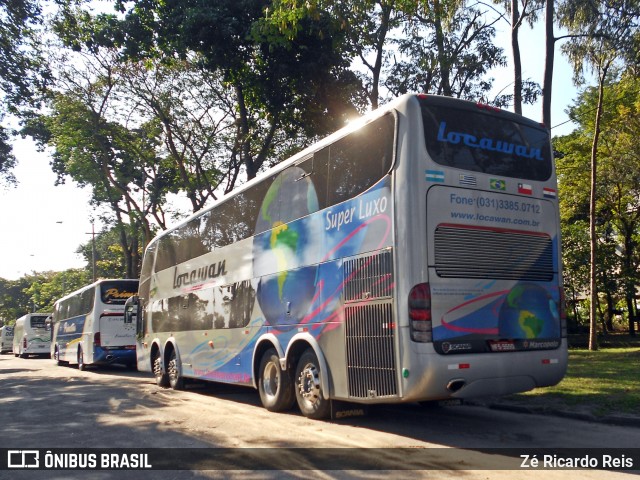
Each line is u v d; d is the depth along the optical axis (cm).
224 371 1134
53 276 8538
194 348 1291
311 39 1841
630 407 816
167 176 2842
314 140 2217
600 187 2481
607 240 2850
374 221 722
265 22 1523
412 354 647
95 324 2089
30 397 1295
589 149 2505
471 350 676
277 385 948
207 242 1263
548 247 764
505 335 704
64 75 2444
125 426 876
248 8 1875
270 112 2172
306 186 887
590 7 1364
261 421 885
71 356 2466
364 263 731
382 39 1590
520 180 754
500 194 732
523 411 896
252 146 2453
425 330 650
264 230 1007
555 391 975
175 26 1939
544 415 862
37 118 2436
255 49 1925
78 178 2722
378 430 789
